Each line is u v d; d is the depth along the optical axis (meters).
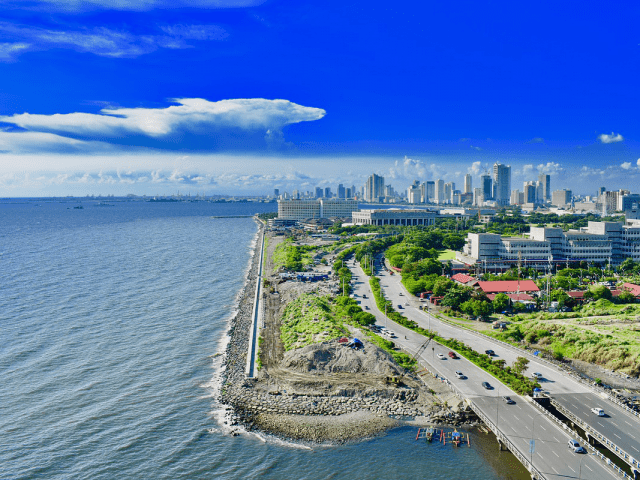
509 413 142.25
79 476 117.12
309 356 179.62
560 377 168.12
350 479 117.50
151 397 156.38
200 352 195.75
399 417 145.88
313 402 154.00
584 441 124.50
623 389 161.50
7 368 176.38
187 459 124.44
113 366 180.25
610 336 197.38
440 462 124.00
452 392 158.25
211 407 150.75
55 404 150.75
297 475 118.94
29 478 115.88
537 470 114.06
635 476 112.81
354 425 141.25
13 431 135.38
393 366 174.38
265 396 157.62
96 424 139.75
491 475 118.62
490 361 180.75
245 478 117.62
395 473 119.69
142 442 131.38
